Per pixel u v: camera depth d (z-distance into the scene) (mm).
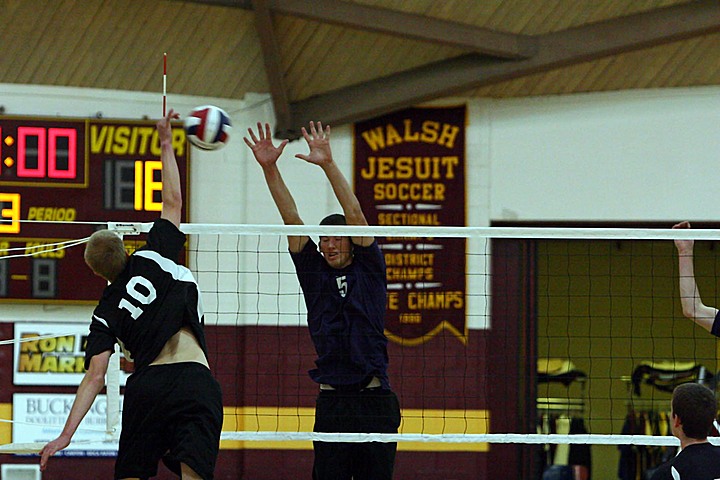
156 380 8078
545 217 19188
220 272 18969
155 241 8547
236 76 19234
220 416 8172
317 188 19375
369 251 9953
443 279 19125
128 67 18969
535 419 19062
